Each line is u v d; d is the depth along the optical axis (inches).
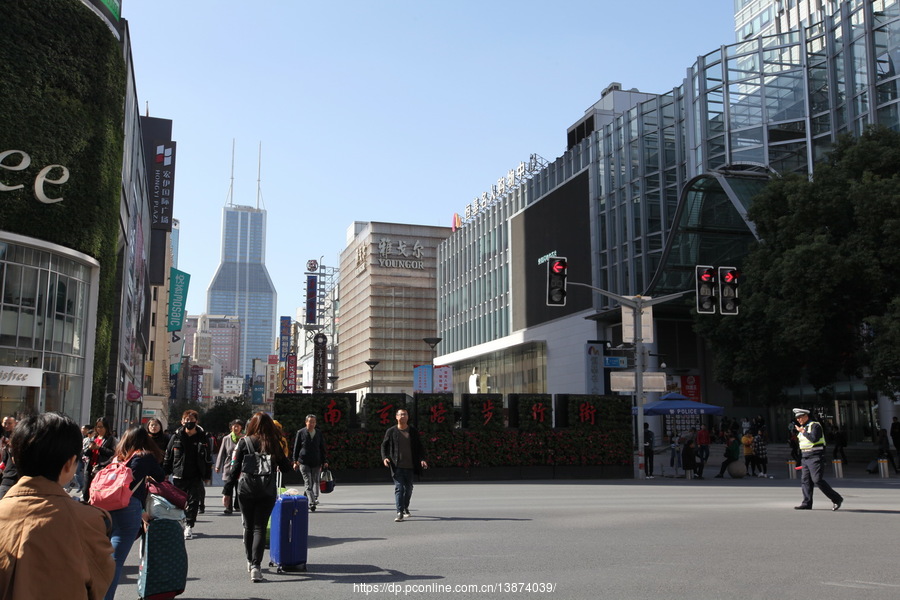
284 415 960.9
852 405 1657.2
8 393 1087.0
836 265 1120.2
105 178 1258.6
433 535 436.8
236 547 408.8
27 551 116.9
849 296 1163.9
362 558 358.3
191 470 441.7
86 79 1211.9
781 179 1342.3
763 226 1338.6
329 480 575.5
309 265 5659.5
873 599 263.6
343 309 5625.0
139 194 2096.5
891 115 1482.5
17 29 1093.1
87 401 1238.9
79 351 1235.2
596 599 265.7
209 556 377.1
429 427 1011.3
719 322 1378.0
